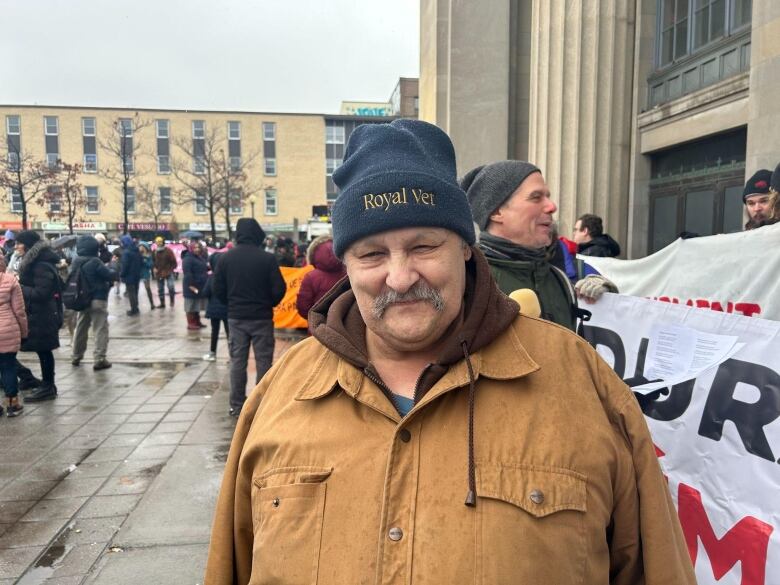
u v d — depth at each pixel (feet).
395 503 3.37
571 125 21.65
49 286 20.06
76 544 10.58
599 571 3.40
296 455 3.70
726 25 19.63
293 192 176.35
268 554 3.58
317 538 3.43
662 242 23.71
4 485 13.20
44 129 169.17
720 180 20.31
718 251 9.41
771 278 8.43
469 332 3.61
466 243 3.94
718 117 19.60
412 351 3.92
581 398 3.58
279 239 52.90
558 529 3.21
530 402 3.49
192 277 37.37
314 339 4.47
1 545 10.55
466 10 24.58
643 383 6.87
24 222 113.50
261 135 174.60
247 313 18.33
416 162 3.76
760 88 15.37
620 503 3.65
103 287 25.55
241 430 4.51
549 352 3.73
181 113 170.81
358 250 3.78
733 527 5.71
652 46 23.57
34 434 16.80
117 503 12.25
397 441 3.50
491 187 7.22
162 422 17.92
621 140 22.61
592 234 16.37
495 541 3.15
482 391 3.55
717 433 5.96
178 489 12.94
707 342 6.16
